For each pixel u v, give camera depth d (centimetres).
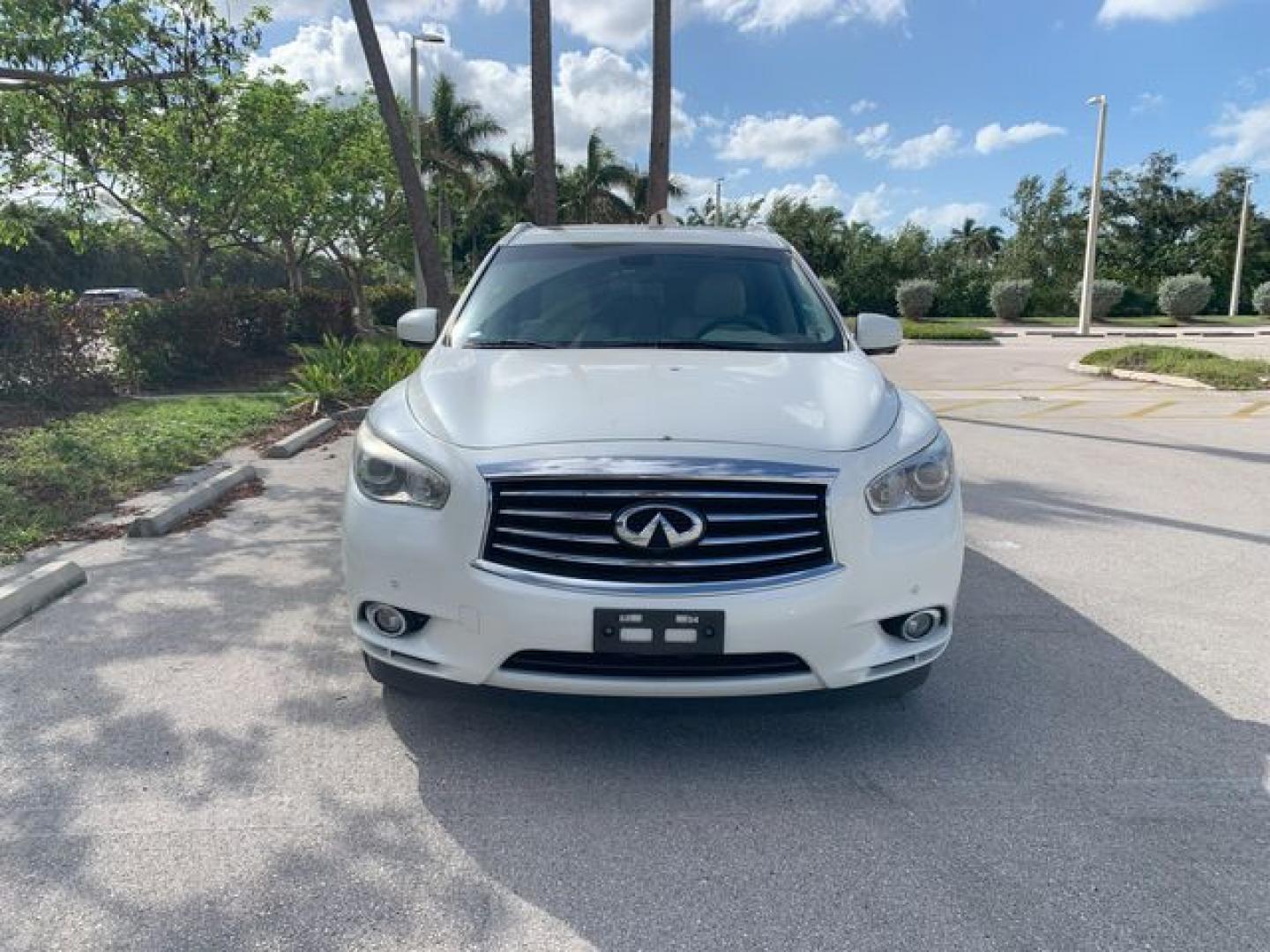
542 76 1200
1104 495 739
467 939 246
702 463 300
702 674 304
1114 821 298
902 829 294
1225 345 2606
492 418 328
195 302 1401
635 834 291
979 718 366
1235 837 290
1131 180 5612
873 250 4728
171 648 425
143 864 273
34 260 4853
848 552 305
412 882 267
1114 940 246
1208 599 505
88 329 1172
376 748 339
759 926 251
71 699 374
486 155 4141
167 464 802
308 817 297
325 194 2225
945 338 2928
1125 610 487
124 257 5450
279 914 254
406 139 1223
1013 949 242
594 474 298
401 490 322
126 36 846
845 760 335
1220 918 254
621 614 294
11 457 802
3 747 337
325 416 1088
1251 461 873
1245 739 352
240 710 367
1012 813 303
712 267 475
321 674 399
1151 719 366
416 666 318
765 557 300
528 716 364
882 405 352
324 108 2269
